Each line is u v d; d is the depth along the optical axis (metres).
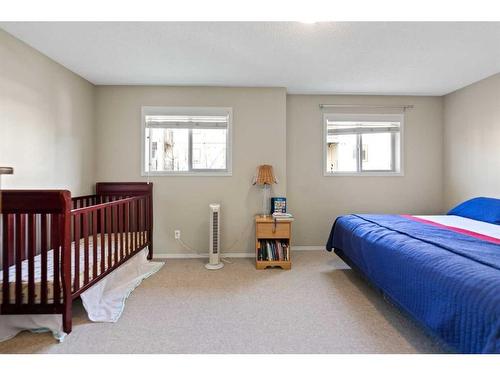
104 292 2.20
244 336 1.66
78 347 1.54
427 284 1.42
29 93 2.24
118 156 3.27
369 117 3.64
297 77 2.99
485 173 3.05
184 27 1.98
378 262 1.96
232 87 3.30
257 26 1.97
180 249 3.33
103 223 2.09
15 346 1.54
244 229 3.36
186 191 3.32
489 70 2.79
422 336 1.65
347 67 2.71
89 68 2.72
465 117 3.31
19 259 1.61
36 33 2.04
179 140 3.42
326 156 3.65
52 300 1.67
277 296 2.22
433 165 3.70
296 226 3.66
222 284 2.47
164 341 1.61
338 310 1.98
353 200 3.68
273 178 3.19
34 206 1.61
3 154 2.00
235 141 3.32
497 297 1.06
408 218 2.82
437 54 2.41
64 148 2.69
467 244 1.74
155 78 3.02
